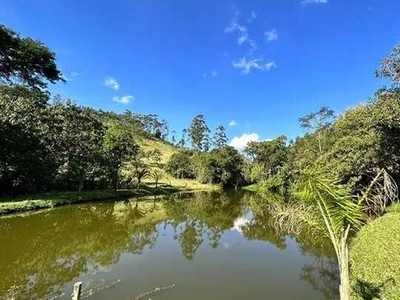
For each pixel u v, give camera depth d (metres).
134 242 15.88
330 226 6.39
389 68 18.14
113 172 40.97
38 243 14.85
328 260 12.91
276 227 19.81
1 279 10.16
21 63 26.86
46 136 31.33
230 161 67.19
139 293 9.23
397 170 19.05
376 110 18.62
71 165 33.25
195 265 12.09
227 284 10.11
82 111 38.69
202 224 22.11
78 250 14.01
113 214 24.72
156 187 49.34
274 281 10.44
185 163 71.06
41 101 34.69
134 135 98.06
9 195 26.67
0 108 27.06
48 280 10.15
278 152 64.38
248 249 14.77
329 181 5.97
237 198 43.50
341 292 6.08
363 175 18.20
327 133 40.31
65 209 24.52
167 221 22.95
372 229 12.41
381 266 8.37
